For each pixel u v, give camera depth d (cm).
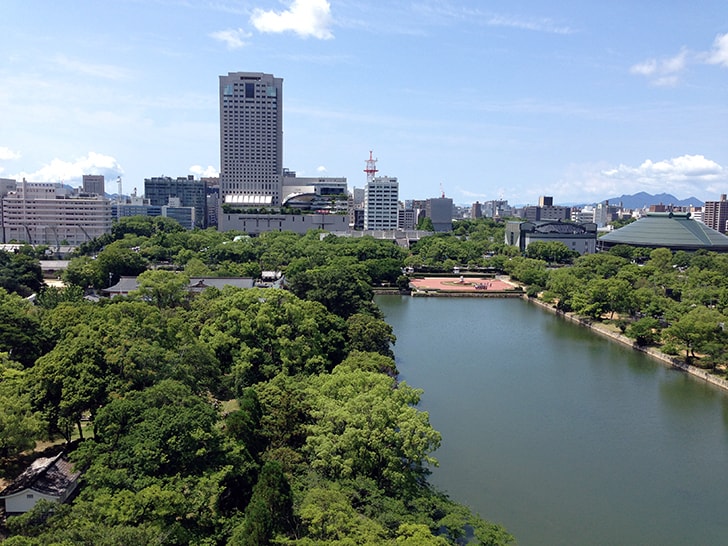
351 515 5994
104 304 13950
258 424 8156
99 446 6869
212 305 12769
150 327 10200
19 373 8825
